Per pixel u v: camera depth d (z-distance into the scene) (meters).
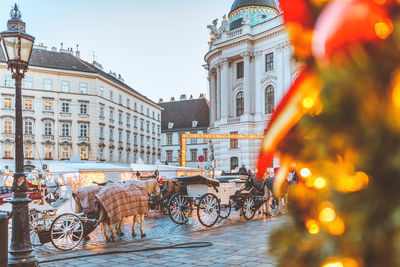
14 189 6.34
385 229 1.04
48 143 48.50
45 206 9.42
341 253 1.11
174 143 81.25
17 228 6.28
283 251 1.28
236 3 49.09
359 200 1.09
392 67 1.06
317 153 1.18
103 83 54.16
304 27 1.23
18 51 6.38
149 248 7.97
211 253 7.29
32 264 6.23
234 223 12.30
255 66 42.28
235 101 44.53
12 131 47.09
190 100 86.12
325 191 1.17
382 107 1.06
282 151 1.31
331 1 1.16
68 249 8.56
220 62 45.62
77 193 10.09
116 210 9.55
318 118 1.17
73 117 50.44
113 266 6.54
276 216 14.02
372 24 1.08
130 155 62.72
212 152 47.09
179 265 6.43
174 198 12.68
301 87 1.21
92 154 51.28
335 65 1.12
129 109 62.88
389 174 1.04
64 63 51.62
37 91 48.38
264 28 41.81
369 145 1.07
